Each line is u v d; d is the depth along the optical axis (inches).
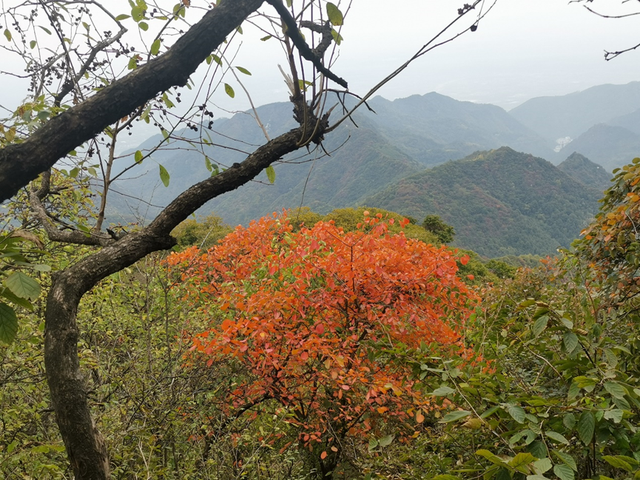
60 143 45.8
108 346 151.2
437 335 155.2
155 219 61.3
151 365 129.4
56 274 57.7
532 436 59.3
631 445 62.8
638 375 86.0
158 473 106.5
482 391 73.4
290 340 141.3
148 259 145.6
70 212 127.6
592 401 62.9
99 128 48.0
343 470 148.7
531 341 85.8
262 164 62.7
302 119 64.7
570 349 68.7
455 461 94.1
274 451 143.3
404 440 134.2
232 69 63.5
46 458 101.6
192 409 132.9
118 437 102.7
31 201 83.0
